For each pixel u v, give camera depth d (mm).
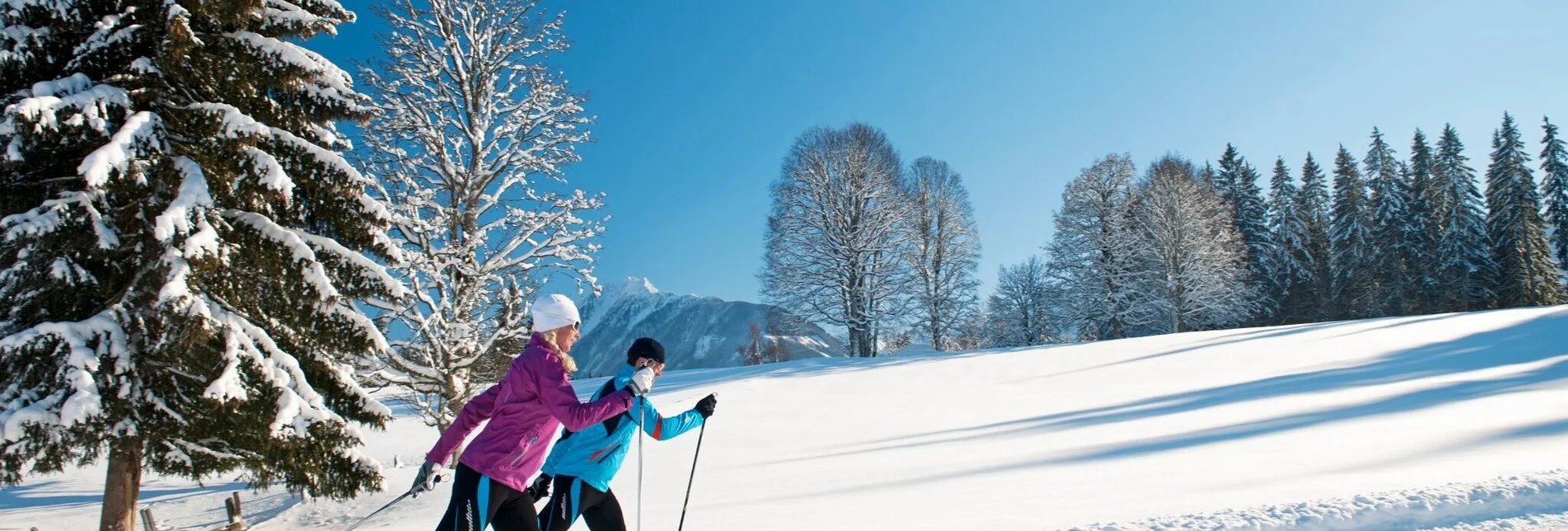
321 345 8750
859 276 33281
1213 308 36750
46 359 7277
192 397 7934
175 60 7762
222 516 11180
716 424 15562
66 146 7523
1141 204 38844
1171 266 36688
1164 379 18344
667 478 9680
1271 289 49438
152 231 7637
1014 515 5152
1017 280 50219
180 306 7152
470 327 13219
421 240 13242
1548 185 52438
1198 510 4832
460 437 3900
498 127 14953
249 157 7977
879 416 15820
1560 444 6984
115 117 7688
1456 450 7129
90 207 7363
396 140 14727
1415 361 17750
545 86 15828
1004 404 16484
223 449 8203
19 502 13734
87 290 7680
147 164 7535
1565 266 51156
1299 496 5086
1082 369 20812
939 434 12797
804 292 33344
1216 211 41281
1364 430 9109
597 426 4129
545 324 3875
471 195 14336
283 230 8180
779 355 48844
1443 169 50688
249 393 7805
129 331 7598
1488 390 12422
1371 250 51531
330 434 8188
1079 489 6270
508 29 15477
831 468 9391
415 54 14812
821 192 34344
